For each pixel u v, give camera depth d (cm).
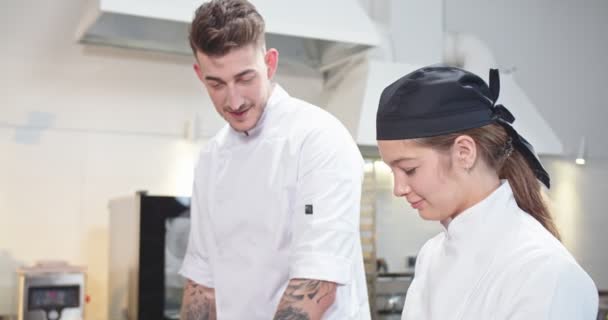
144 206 244
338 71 324
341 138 146
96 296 285
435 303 101
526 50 386
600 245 395
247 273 155
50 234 279
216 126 309
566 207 388
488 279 95
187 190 303
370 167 299
